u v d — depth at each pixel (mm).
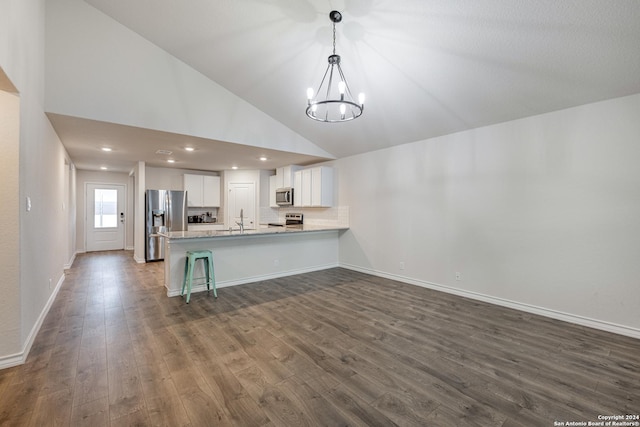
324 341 2705
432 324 3104
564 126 3160
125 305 3633
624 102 2801
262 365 2285
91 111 3238
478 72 2926
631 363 2328
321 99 4012
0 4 1803
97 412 1737
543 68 2684
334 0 2604
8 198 2225
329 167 5965
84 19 3203
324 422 1682
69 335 2771
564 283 3197
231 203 7461
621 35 2211
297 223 6934
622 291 2850
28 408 1760
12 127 2223
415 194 4625
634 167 2768
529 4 2184
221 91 4219
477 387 2021
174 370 2201
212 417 1713
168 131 3750
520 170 3496
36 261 2771
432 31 2639
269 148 4797
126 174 8133
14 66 2076
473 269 3953
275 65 3631
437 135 4285
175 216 6668
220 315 3334
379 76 3412
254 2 2818
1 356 2199
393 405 1833
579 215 3082
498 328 3000
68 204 5863
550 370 2234
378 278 5082
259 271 4914
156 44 3633
